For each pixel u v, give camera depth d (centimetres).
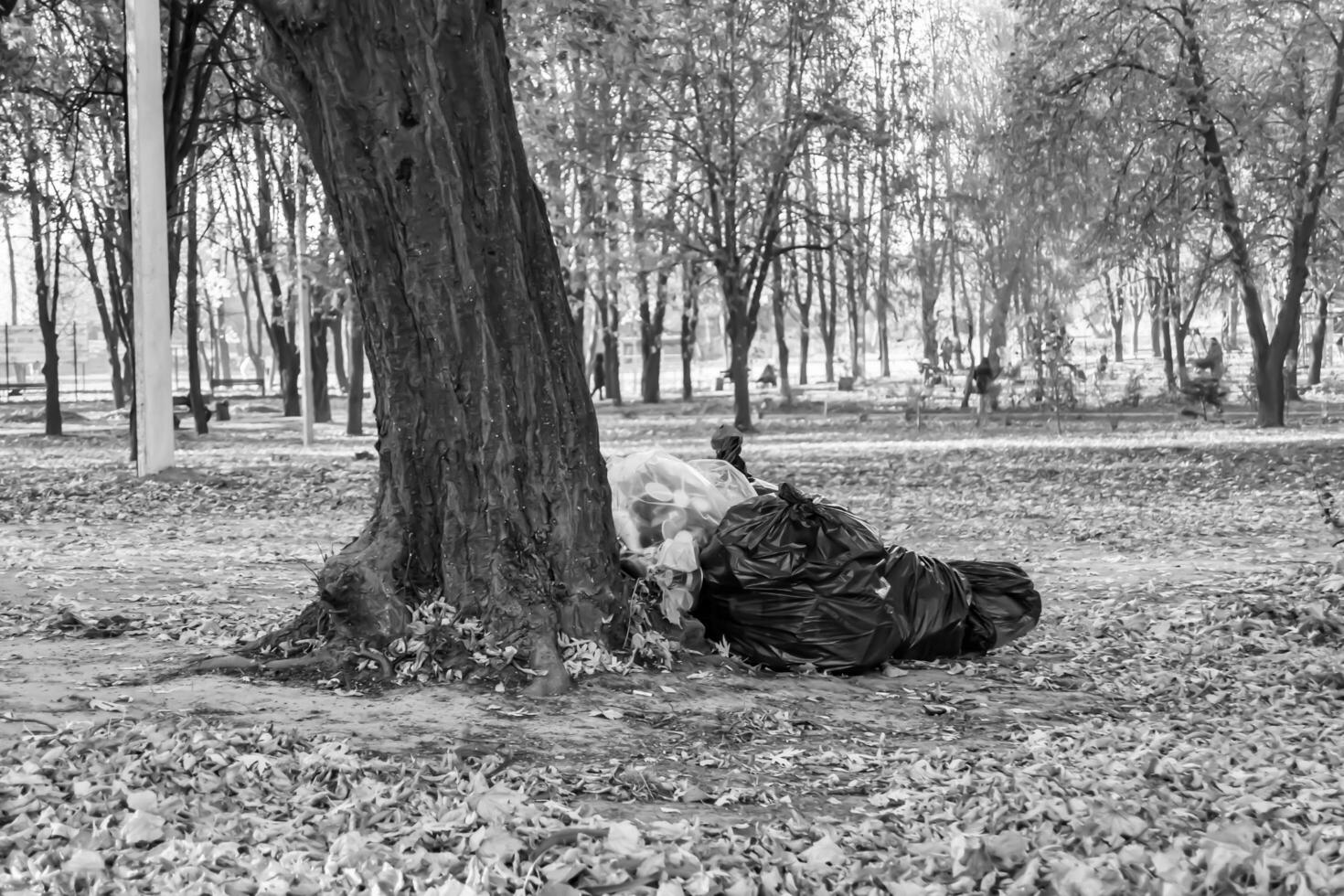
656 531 789
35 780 456
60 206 3512
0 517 1568
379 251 719
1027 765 559
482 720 606
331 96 704
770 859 417
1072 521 1562
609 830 427
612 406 4728
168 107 2348
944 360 5675
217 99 3195
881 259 3659
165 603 940
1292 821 471
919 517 1628
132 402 2295
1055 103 2817
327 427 3912
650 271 3300
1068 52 2836
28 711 586
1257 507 1688
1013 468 2198
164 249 1992
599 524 729
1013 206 2997
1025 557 1295
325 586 703
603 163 3058
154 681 659
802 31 3372
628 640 724
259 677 671
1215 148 2822
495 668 670
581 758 556
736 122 3366
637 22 1808
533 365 723
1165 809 482
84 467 2283
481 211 717
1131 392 4044
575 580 714
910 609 783
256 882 374
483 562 705
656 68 1956
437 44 702
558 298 743
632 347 8444
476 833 421
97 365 9575
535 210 746
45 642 777
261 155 3659
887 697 709
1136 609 995
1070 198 2853
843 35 3472
